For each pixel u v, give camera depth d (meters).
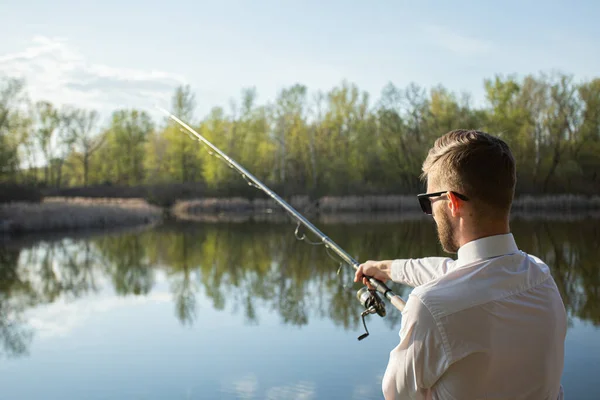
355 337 5.68
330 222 22.16
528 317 1.07
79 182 59.78
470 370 1.03
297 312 6.86
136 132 55.72
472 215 1.13
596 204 32.97
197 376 4.68
